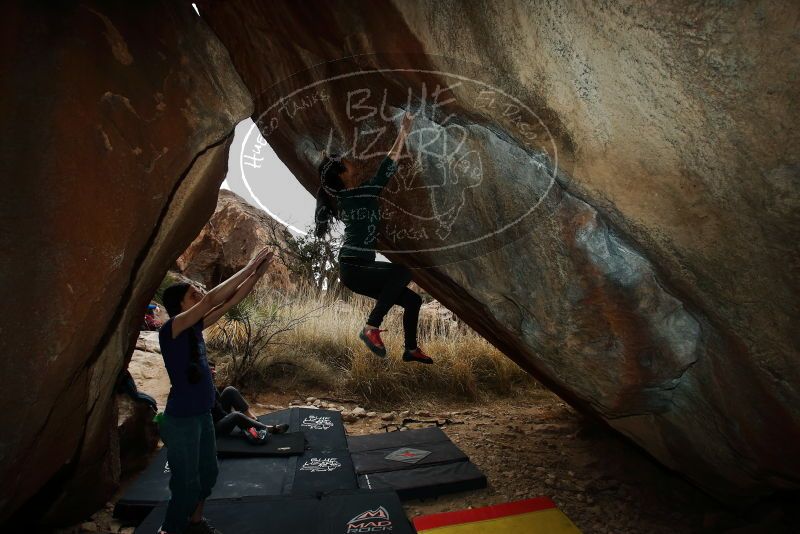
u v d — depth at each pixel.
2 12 1.62
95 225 1.71
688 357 2.34
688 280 1.99
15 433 1.64
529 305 2.55
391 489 3.07
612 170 1.81
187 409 2.29
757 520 2.94
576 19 1.48
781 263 1.66
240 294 2.51
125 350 2.62
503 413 5.20
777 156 1.42
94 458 2.75
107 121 1.76
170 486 2.33
